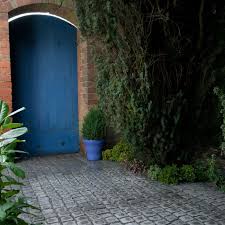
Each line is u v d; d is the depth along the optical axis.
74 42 8.32
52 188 5.23
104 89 6.30
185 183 5.44
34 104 8.08
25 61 7.97
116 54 5.69
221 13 5.26
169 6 5.17
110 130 7.71
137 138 5.72
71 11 7.64
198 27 5.43
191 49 5.46
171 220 3.87
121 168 6.52
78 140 8.41
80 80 8.16
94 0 5.43
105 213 4.12
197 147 5.79
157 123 5.49
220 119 5.58
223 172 5.50
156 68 5.34
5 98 7.16
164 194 4.86
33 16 7.98
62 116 8.32
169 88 5.43
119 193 4.94
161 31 5.34
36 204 4.47
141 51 5.25
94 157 7.39
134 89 5.41
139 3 5.09
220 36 5.29
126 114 5.69
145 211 4.17
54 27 8.15
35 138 8.12
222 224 3.74
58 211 4.20
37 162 7.32
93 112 7.46
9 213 1.99
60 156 7.98
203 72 5.44
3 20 7.04
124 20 5.29
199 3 5.32
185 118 5.56
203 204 4.42
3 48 7.07
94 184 5.44
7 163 1.94
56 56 8.20
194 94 5.58
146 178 5.74
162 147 5.57
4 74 7.12
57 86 8.25
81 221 3.87
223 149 4.68
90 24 5.74
